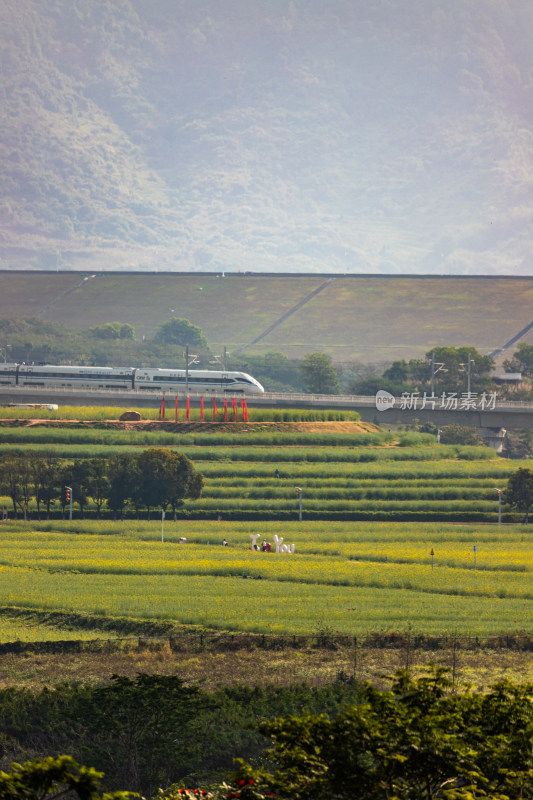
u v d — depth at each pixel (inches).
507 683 3371.1
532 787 3043.8
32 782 2625.5
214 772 5019.7
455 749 2999.5
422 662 7027.6
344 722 3051.2
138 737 5221.5
